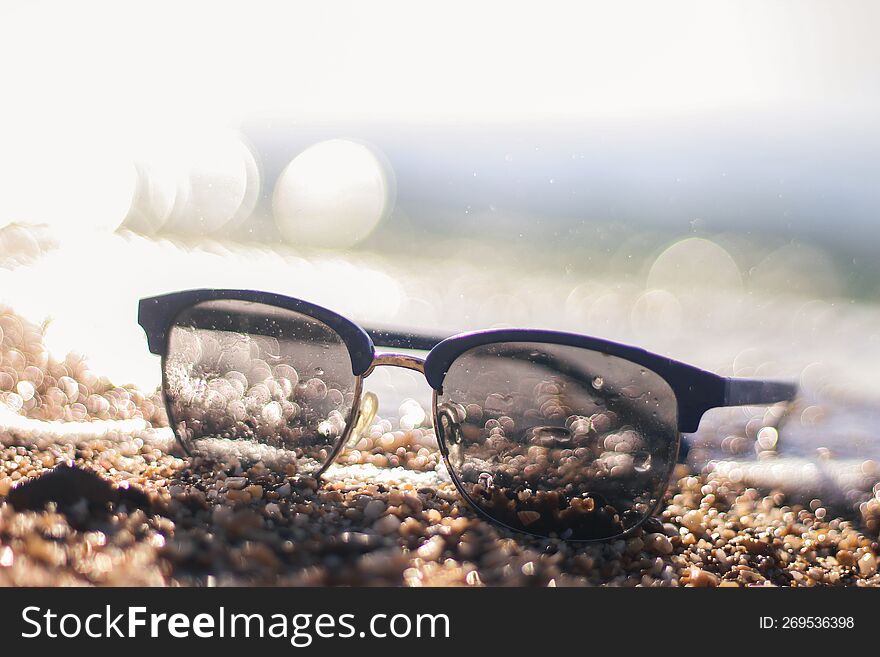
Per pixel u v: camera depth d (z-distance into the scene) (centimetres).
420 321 101
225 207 199
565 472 58
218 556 55
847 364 82
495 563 56
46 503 56
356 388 60
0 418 63
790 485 63
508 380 58
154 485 58
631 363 57
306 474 60
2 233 122
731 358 86
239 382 60
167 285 101
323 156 226
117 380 68
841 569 57
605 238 173
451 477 58
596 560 56
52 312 78
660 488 57
